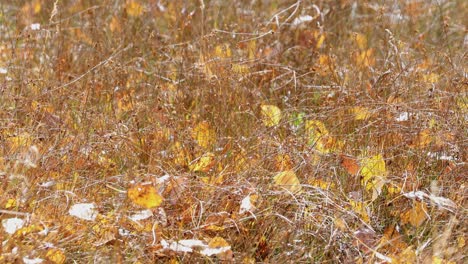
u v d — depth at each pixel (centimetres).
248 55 252
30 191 173
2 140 189
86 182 183
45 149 187
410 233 183
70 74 242
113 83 235
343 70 247
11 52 250
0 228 163
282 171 189
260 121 215
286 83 238
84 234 168
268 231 178
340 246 175
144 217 171
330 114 214
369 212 184
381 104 214
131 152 198
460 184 193
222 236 177
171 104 223
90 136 200
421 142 203
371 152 199
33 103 210
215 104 221
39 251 161
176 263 167
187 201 179
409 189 191
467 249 174
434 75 237
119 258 161
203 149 202
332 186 190
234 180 186
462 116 211
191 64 242
